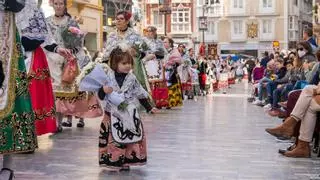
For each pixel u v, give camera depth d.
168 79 15.53
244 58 60.62
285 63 14.67
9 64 5.71
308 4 75.12
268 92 15.15
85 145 8.60
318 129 8.02
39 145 8.56
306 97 7.86
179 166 7.15
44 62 8.59
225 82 30.11
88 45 27.88
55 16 9.87
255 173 6.80
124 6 38.91
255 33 65.00
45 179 6.36
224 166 7.19
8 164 5.81
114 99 6.68
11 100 5.64
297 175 6.74
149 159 7.59
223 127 11.20
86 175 6.58
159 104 14.87
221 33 66.00
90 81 6.75
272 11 64.31
